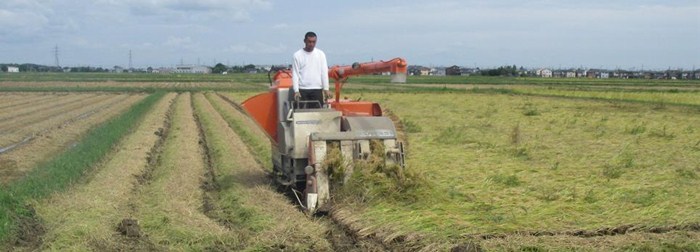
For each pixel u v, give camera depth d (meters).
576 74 170.12
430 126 24.42
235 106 38.69
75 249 7.73
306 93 11.00
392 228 8.45
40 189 10.69
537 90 63.69
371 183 9.81
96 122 27.38
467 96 52.50
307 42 10.88
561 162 14.47
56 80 98.62
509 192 10.91
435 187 10.25
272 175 12.96
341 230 8.80
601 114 31.19
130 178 12.73
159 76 137.00
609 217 9.09
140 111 30.92
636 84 90.44
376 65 10.61
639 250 7.59
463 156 15.41
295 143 10.41
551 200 10.30
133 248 7.91
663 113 32.03
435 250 7.56
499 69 158.00
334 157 9.80
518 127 22.25
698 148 16.89
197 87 72.56
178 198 10.89
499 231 8.31
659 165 13.91
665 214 9.23
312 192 9.82
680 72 145.75
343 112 11.41
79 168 13.31
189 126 24.83
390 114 15.02
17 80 96.44
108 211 9.70
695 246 7.71
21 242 8.15
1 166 14.54
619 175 12.50
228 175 13.16
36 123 26.86
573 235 8.29
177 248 7.92
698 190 10.97
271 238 8.29
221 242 8.17
